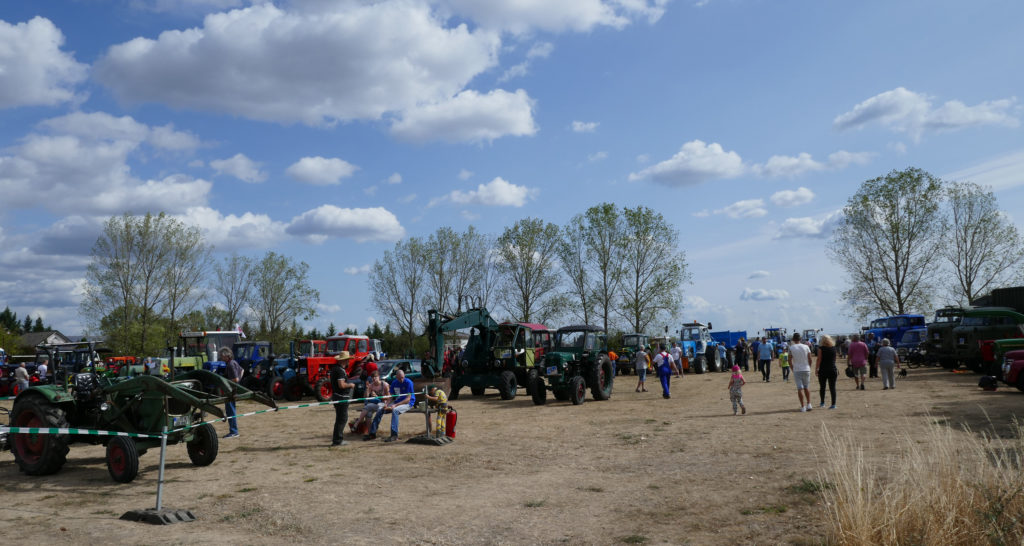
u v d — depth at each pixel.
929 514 4.25
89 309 40.09
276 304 54.25
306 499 6.68
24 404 8.39
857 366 16.41
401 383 11.24
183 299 41.78
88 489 7.42
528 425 12.57
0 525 5.74
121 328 39.28
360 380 16.08
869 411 11.85
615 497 6.51
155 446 8.24
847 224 41.94
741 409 13.02
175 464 8.98
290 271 54.84
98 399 8.63
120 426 8.47
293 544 5.11
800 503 5.83
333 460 9.13
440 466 8.55
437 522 5.73
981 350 18.20
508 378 18.53
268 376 20.42
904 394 14.62
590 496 6.60
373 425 11.16
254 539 5.26
